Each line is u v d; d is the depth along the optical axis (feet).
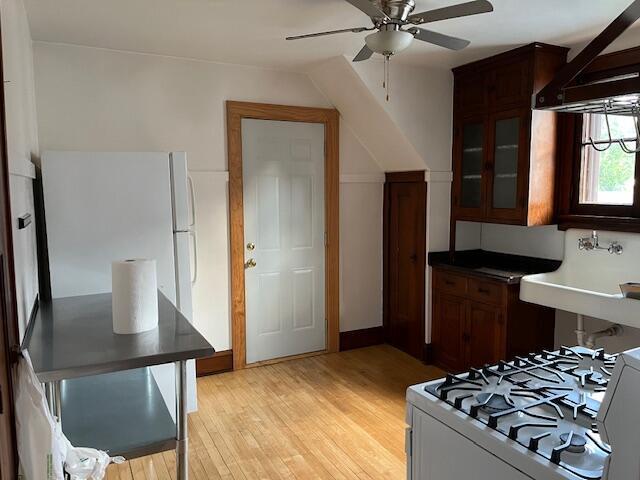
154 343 5.02
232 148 12.14
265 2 7.95
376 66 11.59
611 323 10.30
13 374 4.20
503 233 13.03
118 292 5.30
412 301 13.65
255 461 8.63
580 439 3.81
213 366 12.54
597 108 5.78
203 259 12.15
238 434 9.56
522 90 10.75
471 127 12.39
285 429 9.77
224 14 8.52
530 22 8.96
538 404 4.54
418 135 12.39
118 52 10.80
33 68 10.05
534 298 10.26
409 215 13.55
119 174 9.06
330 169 13.50
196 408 10.46
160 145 11.39
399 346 14.32
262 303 13.11
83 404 6.25
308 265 13.65
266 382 12.07
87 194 8.86
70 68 10.41
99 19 8.77
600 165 10.53
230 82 12.02
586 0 7.85
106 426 5.61
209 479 8.11
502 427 4.11
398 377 12.36
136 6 8.11
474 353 11.78
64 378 4.36
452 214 13.05
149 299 5.44
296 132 13.04
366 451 8.95
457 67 12.28
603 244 10.42
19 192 6.04
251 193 12.63
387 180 14.26
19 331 4.96
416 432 4.83
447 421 4.41
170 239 9.52
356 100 12.41
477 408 4.35
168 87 11.36
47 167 8.57
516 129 11.07
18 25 7.20
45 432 4.14
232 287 12.53
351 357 13.76
